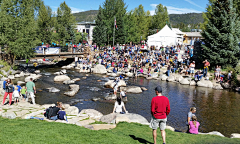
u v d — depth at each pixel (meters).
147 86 23.09
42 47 31.56
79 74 29.45
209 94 20.12
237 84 23.23
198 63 31.97
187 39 72.69
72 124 7.64
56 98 16.64
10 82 11.87
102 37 53.00
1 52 27.53
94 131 6.89
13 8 26.03
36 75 25.08
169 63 33.00
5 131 5.97
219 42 27.81
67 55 36.53
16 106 11.59
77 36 59.50
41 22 46.34
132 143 6.05
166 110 5.62
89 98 17.25
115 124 8.82
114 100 16.89
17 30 26.33
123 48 43.25
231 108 15.64
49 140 5.50
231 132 11.25
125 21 60.12
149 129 8.05
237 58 27.44
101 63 35.22
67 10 53.53
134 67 30.66
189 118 8.23
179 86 23.70
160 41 44.94
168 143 6.44
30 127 6.66
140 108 15.05
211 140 7.06
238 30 27.52
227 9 27.94
